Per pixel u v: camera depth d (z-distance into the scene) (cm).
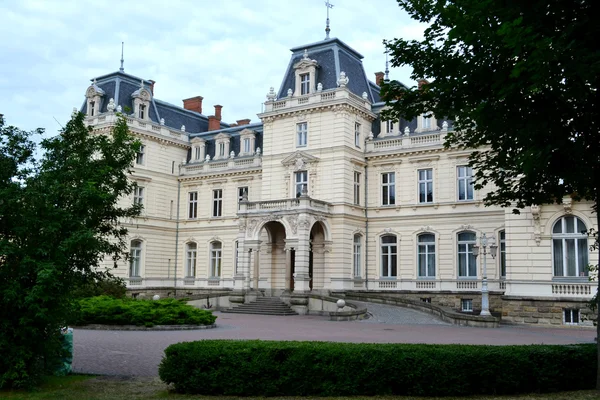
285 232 4881
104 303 3123
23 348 1395
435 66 1452
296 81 5059
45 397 1312
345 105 4734
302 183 4919
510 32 1107
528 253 3584
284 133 5050
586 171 1312
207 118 6894
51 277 1355
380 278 4803
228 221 5738
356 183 4919
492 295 4250
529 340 2505
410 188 4756
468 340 2458
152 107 5984
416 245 4688
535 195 1582
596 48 1202
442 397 1350
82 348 2209
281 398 1334
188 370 1388
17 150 1481
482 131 1524
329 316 3959
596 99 1280
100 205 1588
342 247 4653
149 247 5706
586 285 3378
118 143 1755
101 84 5925
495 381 1373
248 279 4766
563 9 1212
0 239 1395
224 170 5797
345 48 5203
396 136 4919
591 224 3403
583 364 1452
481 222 4394
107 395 1348
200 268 5866
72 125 1669
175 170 6091
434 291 4516
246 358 1373
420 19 1541
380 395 1359
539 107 1282
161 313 3048
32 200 1416
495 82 1293
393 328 3083
